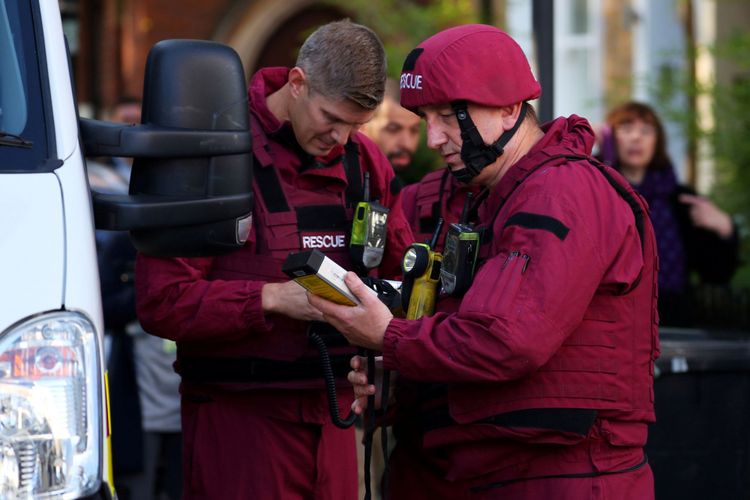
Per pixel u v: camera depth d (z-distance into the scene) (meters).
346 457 14.75
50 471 10.02
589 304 12.10
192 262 13.66
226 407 14.16
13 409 9.93
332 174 14.23
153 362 22.17
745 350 17.38
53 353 10.17
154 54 11.97
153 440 22.62
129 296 21.27
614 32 40.94
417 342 11.99
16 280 10.24
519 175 12.39
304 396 14.10
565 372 12.05
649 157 22.19
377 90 13.55
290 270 12.20
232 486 14.13
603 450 12.32
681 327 21.94
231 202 12.07
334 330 14.13
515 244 11.89
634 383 12.34
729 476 17.47
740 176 28.08
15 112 11.39
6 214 10.54
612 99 35.09
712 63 32.56
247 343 13.88
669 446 17.30
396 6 30.44
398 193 15.20
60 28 12.10
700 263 22.41
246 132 12.11
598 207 12.02
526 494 12.35
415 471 14.23
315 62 13.52
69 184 11.02
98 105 43.41
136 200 11.77
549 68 21.89
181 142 11.76
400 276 15.23
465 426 12.48
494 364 11.66
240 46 42.12
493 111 12.41
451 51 12.26
